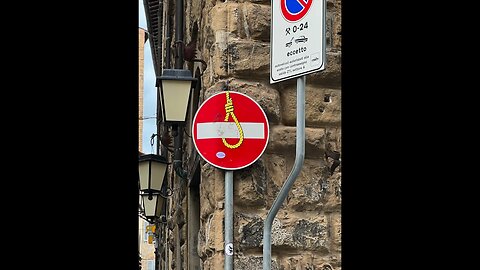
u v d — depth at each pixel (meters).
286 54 3.62
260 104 4.89
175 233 9.51
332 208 4.92
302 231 4.85
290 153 4.92
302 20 3.54
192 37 6.64
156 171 8.29
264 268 3.74
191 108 6.82
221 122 4.57
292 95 4.98
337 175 4.95
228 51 4.91
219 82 4.91
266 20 4.96
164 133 8.25
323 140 4.95
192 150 6.74
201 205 5.22
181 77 5.96
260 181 4.82
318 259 4.87
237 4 4.98
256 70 4.91
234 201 4.79
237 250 4.75
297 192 4.88
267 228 3.75
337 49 5.04
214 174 4.88
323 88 4.99
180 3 7.53
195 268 7.35
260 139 4.61
